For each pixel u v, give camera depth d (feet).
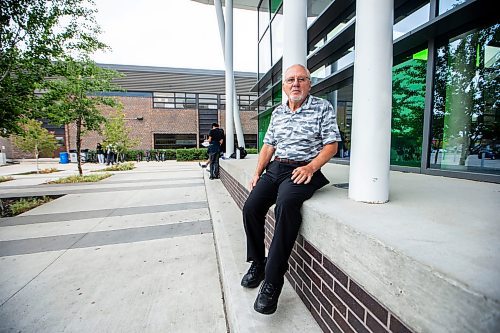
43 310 5.79
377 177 4.51
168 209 14.62
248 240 5.40
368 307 3.08
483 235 2.95
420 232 3.04
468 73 8.07
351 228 3.23
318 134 5.32
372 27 4.26
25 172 37.60
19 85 16.03
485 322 1.74
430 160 9.22
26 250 9.09
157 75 64.28
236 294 5.30
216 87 67.67
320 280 4.30
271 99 27.91
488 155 7.66
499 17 7.04
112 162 50.29
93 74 27.86
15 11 14.87
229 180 16.56
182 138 67.26
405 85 10.28
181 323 5.37
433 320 2.11
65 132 64.03
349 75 13.32
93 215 13.48
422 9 9.70
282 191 4.74
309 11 20.39
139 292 6.48
